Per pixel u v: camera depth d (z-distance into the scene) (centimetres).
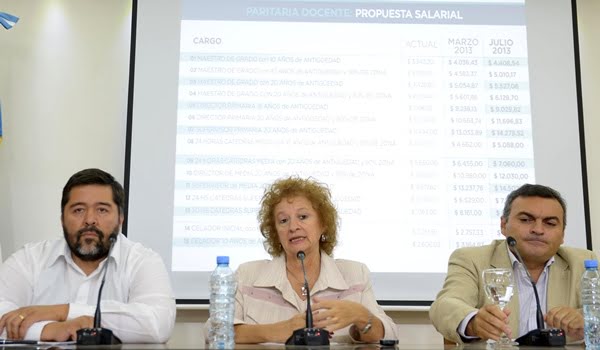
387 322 208
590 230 312
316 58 328
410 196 316
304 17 331
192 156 317
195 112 321
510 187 318
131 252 226
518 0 334
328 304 193
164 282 217
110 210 220
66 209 219
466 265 239
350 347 173
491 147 321
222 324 188
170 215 311
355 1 333
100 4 333
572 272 231
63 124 321
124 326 188
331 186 316
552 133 322
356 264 236
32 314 184
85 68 327
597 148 330
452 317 204
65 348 153
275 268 229
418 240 313
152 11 326
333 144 321
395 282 309
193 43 326
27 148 318
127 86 327
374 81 326
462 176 319
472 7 333
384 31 330
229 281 192
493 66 328
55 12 331
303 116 322
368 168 318
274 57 327
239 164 318
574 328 192
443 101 325
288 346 170
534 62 328
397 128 322
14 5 329
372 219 314
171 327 202
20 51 325
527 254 229
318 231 232
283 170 318
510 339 192
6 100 320
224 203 314
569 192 317
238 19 330
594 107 334
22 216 312
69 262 225
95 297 222
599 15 341
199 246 310
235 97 323
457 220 315
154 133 316
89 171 223
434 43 330
